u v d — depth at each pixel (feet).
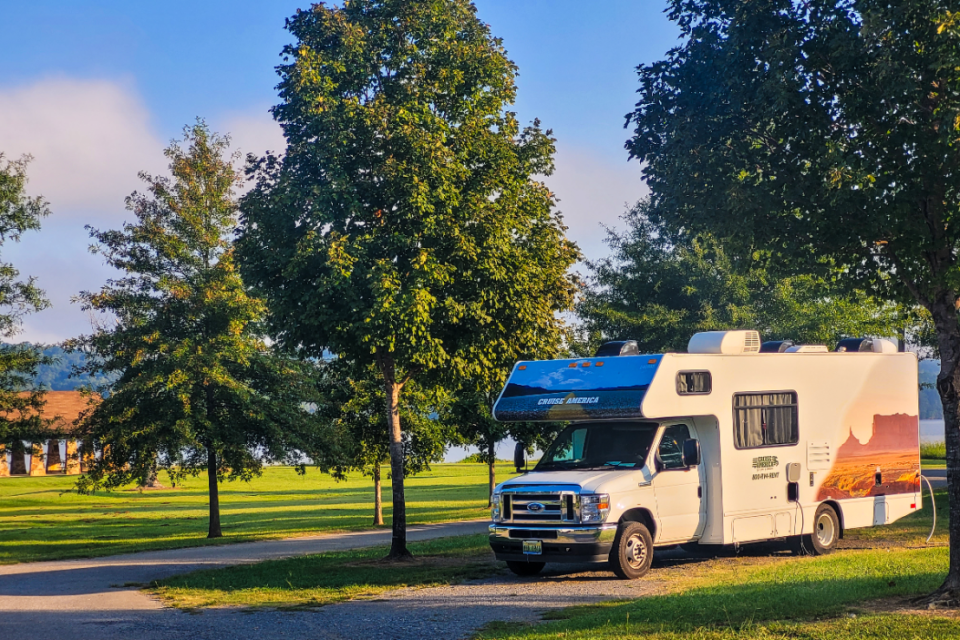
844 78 36.76
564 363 51.39
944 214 36.22
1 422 99.04
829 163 34.83
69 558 81.51
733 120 39.60
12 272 99.96
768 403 52.60
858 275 39.96
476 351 56.75
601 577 46.78
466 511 127.34
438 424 109.09
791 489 52.90
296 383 103.50
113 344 98.73
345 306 53.98
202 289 98.22
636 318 106.22
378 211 54.54
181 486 222.48
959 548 34.01
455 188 54.24
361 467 110.22
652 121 41.55
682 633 29.84
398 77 56.59
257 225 56.90
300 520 124.16
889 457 58.44
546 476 47.96
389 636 33.94
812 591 36.40
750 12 37.35
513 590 43.65
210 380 98.32
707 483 50.03
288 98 56.18
